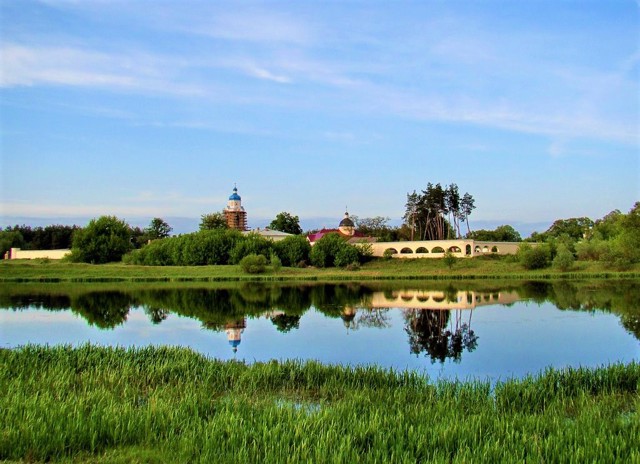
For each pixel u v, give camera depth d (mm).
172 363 22438
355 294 66750
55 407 15234
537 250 99250
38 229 171000
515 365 26312
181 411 15500
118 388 19547
